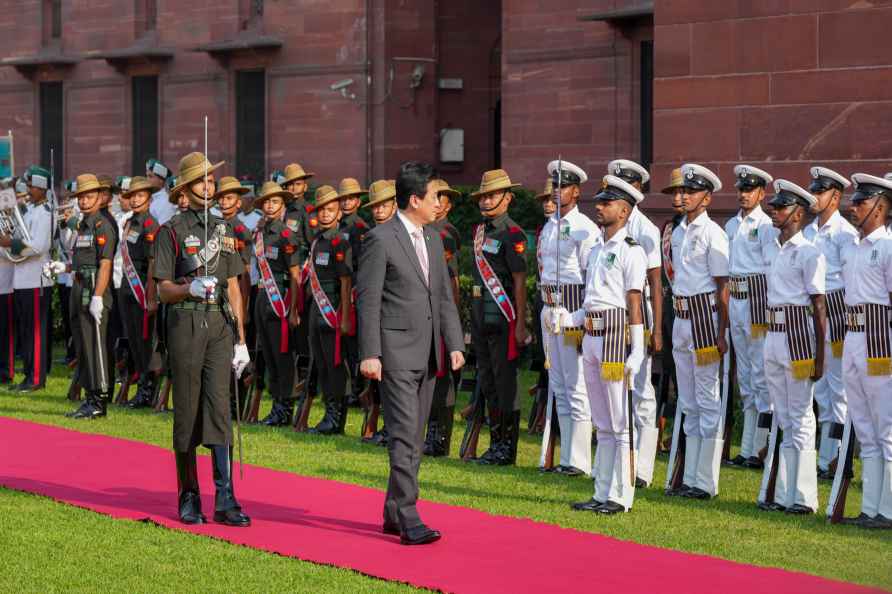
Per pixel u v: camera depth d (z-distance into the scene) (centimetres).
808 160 1563
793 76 1570
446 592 757
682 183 1116
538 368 1416
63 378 1842
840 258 1212
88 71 3306
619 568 813
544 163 2488
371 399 1332
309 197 2672
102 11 3259
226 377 953
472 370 1780
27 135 3453
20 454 1212
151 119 3192
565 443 1185
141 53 3103
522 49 2508
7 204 1709
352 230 1391
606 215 1004
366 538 901
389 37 2745
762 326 1234
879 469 982
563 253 1184
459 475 1164
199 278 930
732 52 1616
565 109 2452
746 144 1609
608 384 999
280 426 1452
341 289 1376
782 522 988
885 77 1507
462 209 2466
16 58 3406
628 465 1005
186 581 788
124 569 815
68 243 1933
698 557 848
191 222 960
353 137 2786
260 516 973
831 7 1539
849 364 989
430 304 906
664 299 1309
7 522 938
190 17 3067
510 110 2533
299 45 2856
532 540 893
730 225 1323
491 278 1223
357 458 1234
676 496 1088
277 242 1434
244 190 1426
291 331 1449
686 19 1648
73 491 1049
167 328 949
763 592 756
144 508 990
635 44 2347
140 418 1466
